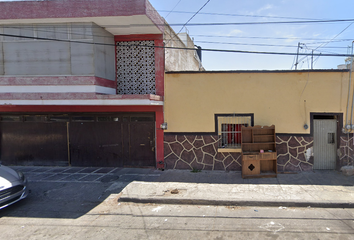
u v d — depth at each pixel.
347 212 4.87
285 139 7.65
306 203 5.18
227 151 7.85
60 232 4.29
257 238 3.92
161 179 7.15
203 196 5.68
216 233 4.13
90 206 5.47
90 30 7.15
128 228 4.40
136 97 7.02
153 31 7.92
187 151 8.12
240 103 7.81
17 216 4.99
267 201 5.28
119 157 8.59
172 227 4.40
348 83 7.37
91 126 8.70
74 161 8.84
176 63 10.40
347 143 7.48
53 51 7.33
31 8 7.00
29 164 9.03
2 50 7.49
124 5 6.70
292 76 7.55
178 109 8.12
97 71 7.38
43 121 8.93
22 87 7.45
